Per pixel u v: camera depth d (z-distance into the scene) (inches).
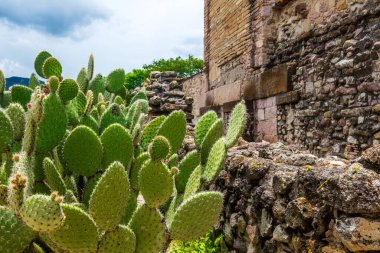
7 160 102.2
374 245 75.8
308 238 91.9
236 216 137.2
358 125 204.1
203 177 110.7
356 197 76.7
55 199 59.2
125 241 81.2
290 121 263.6
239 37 346.0
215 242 150.9
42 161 105.8
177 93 508.1
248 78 314.7
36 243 88.0
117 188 79.0
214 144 111.9
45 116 105.4
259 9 307.4
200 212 87.7
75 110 138.5
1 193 79.8
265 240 117.1
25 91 163.2
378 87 193.5
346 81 215.0
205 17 453.7
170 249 148.9
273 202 109.1
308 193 93.7
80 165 109.8
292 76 265.0
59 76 175.2
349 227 78.0
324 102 232.4
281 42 292.8
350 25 216.2
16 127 105.3
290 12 281.0
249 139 309.1
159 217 87.4
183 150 228.1
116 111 153.5
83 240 77.1
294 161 124.3
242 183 130.6
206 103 424.5
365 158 90.3
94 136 110.0
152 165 85.0
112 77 244.1
